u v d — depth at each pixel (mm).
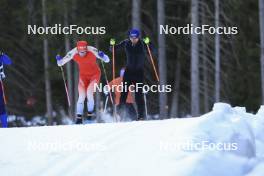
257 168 22969
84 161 23797
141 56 40719
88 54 39344
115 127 28391
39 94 100125
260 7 79562
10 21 96625
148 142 24484
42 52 98250
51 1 88000
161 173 21156
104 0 90250
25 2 95375
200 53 97938
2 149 26375
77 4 89062
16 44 98188
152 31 94500
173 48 96562
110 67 87500
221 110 25984
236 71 93312
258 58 92250
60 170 23188
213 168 21594
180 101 101250
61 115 99375
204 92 95000
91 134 27531
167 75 97938
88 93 39719
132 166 22375
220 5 91188
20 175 23234
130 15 91375
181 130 24234
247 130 25406
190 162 21391
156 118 97062
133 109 43281
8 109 98938
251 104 92125
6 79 98562
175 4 96000
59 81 98188
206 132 23812
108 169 22578
